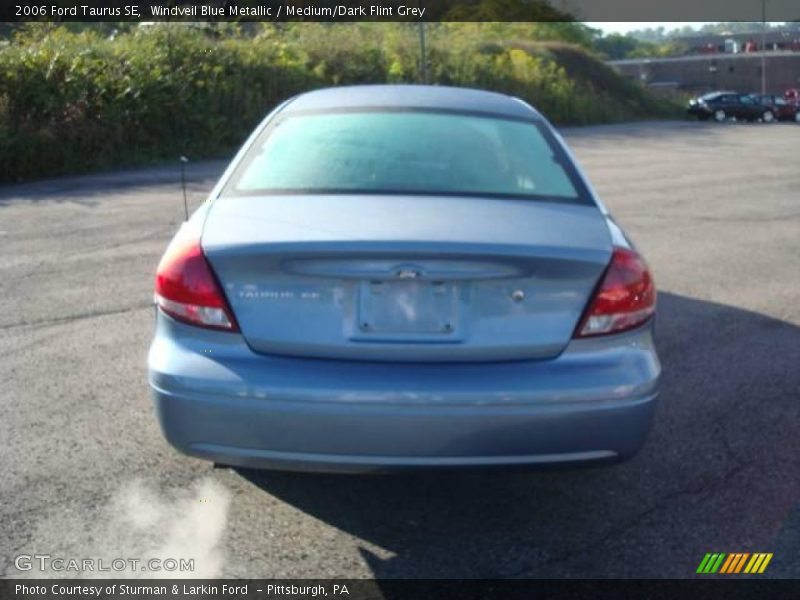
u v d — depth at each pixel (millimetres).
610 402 3102
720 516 3596
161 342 3240
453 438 3039
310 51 27359
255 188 3650
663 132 32125
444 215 3316
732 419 4551
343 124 4043
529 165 3877
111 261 8234
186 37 22719
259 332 3111
